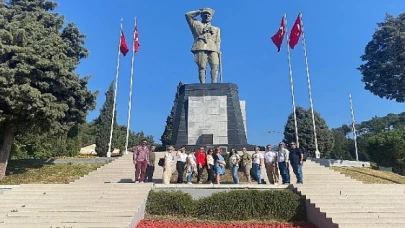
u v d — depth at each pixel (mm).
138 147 15773
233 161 15859
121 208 11914
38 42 20703
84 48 27391
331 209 11523
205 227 11461
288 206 12664
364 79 40531
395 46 36469
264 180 17812
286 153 15773
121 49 29672
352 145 65938
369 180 21422
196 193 14172
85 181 18828
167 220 12375
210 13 28859
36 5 27109
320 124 52625
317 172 19391
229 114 25984
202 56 28078
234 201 12727
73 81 21750
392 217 10852
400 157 37594
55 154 40250
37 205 12391
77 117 23609
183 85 27719
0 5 24188
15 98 19031
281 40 28516
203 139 25438
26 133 23422
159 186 14305
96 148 44531
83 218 11070
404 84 37812
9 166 23469
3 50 19359
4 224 10789
